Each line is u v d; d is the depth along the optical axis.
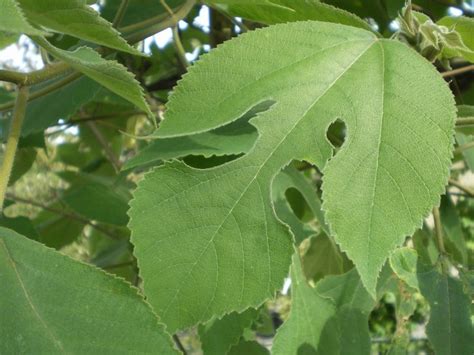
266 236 0.25
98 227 0.63
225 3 0.33
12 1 0.18
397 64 0.26
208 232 0.25
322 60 0.27
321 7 0.32
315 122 0.26
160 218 0.25
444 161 0.24
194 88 0.26
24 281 0.21
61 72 0.27
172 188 0.26
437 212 0.37
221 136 0.29
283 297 0.66
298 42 0.27
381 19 0.47
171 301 0.25
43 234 0.63
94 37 0.25
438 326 0.34
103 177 0.58
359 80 0.26
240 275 0.25
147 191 0.26
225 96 0.26
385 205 0.24
